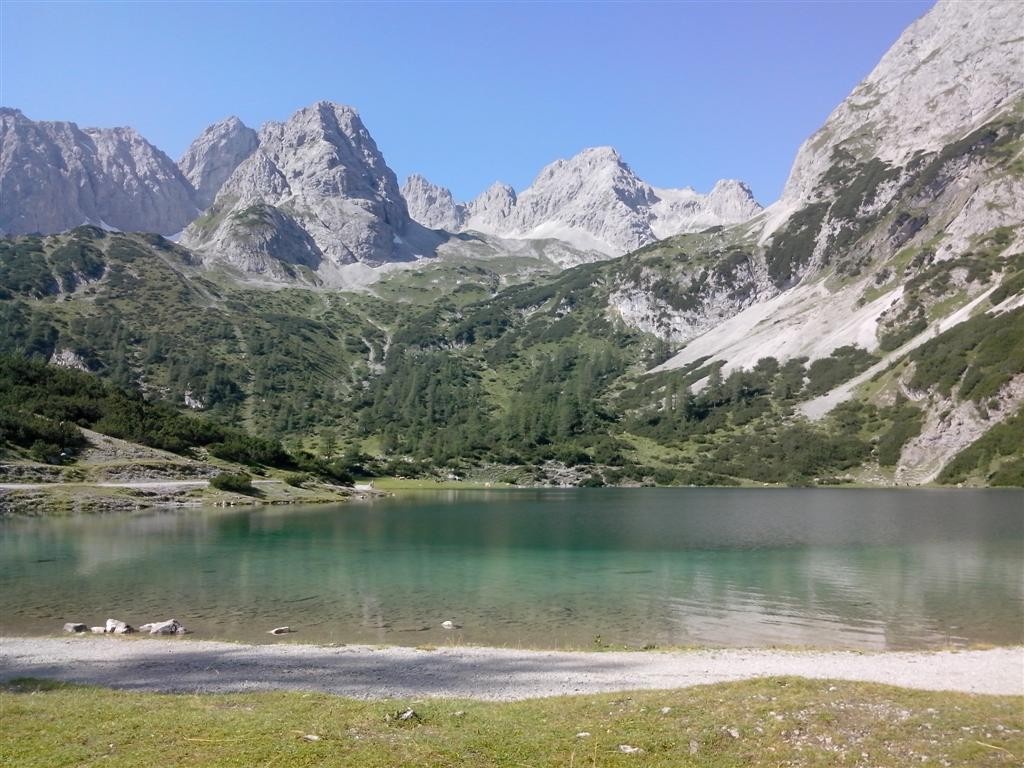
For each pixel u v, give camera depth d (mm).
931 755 19094
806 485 191125
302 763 17438
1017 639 39781
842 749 19516
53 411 128125
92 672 31109
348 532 90375
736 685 26594
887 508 124250
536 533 90812
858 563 66562
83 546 73125
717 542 82375
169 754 18000
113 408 140500
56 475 110812
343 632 41000
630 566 65125
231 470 140500
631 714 22703
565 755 18859
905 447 194875
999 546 77562
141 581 55750
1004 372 185750
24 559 64812
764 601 49750
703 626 42719
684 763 18516
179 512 109062
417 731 20422
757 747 19688
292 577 58406
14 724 20766
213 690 28031
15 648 35844
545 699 25500
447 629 41781
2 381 130750
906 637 40156
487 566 64938
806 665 32906
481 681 29859
